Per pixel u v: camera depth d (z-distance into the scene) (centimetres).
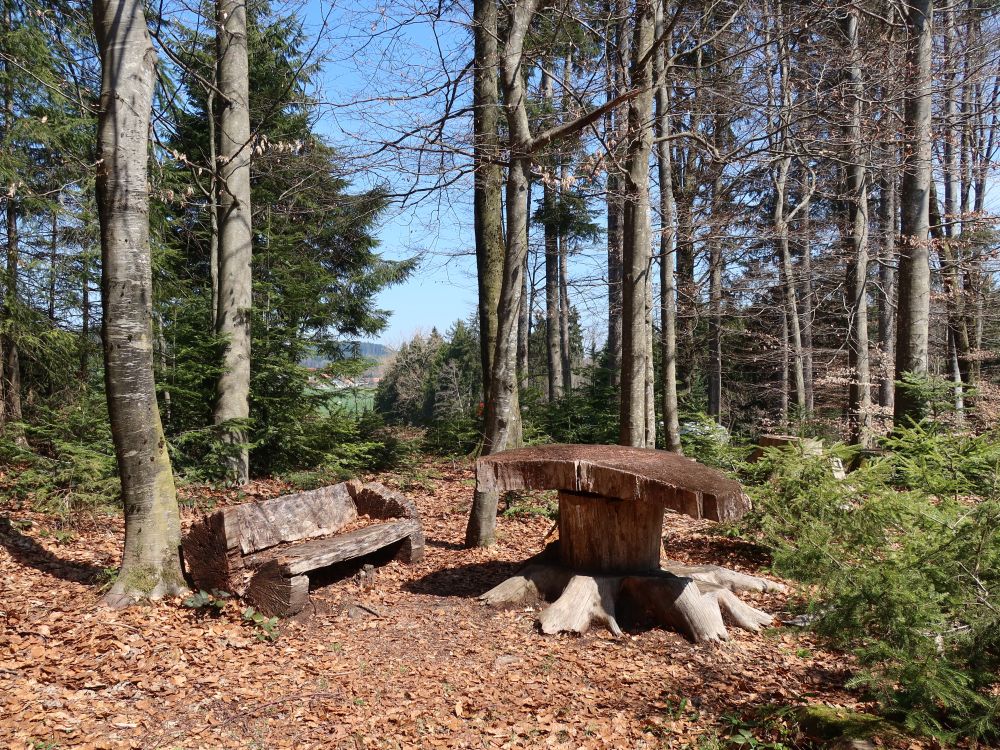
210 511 803
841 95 862
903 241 1030
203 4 943
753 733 338
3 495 706
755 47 798
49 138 956
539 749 334
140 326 499
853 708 351
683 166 1425
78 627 436
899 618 288
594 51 998
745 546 698
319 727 351
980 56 1098
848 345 1270
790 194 1617
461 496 977
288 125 1285
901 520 500
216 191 1008
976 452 502
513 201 679
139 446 498
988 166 1119
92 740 321
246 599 493
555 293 2117
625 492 478
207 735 338
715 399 1795
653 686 404
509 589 532
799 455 635
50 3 1001
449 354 3166
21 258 1058
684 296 1515
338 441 1120
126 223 492
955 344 1412
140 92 493
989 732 282
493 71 840
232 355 966
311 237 1270
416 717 365
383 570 609
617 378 1502
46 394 1200
